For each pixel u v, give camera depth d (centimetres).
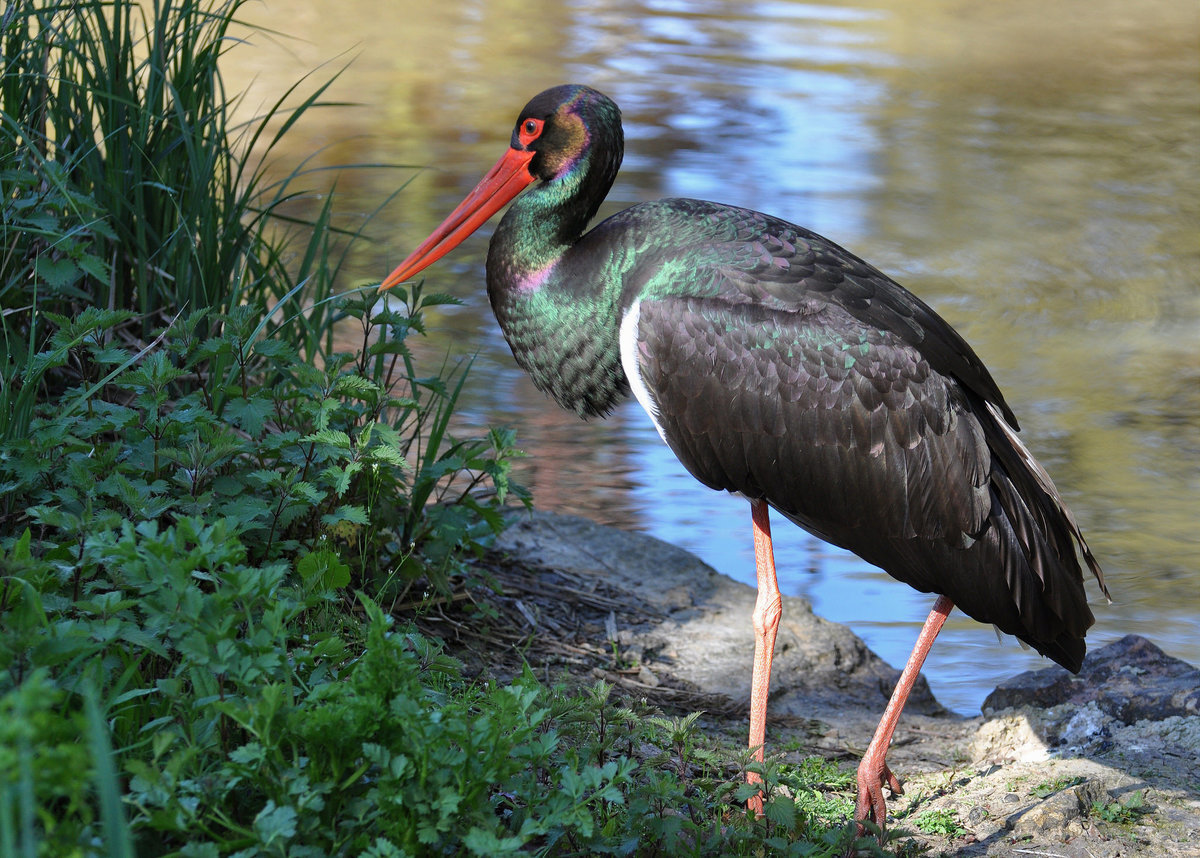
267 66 2700
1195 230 2120
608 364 867
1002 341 1700
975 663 1111
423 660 756
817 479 815
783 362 805
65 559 680
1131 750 895
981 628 1170
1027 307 1803
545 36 3203
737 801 773
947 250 1978
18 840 479
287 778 539
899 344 800
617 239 852
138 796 529
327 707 555
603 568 1139
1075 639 820
